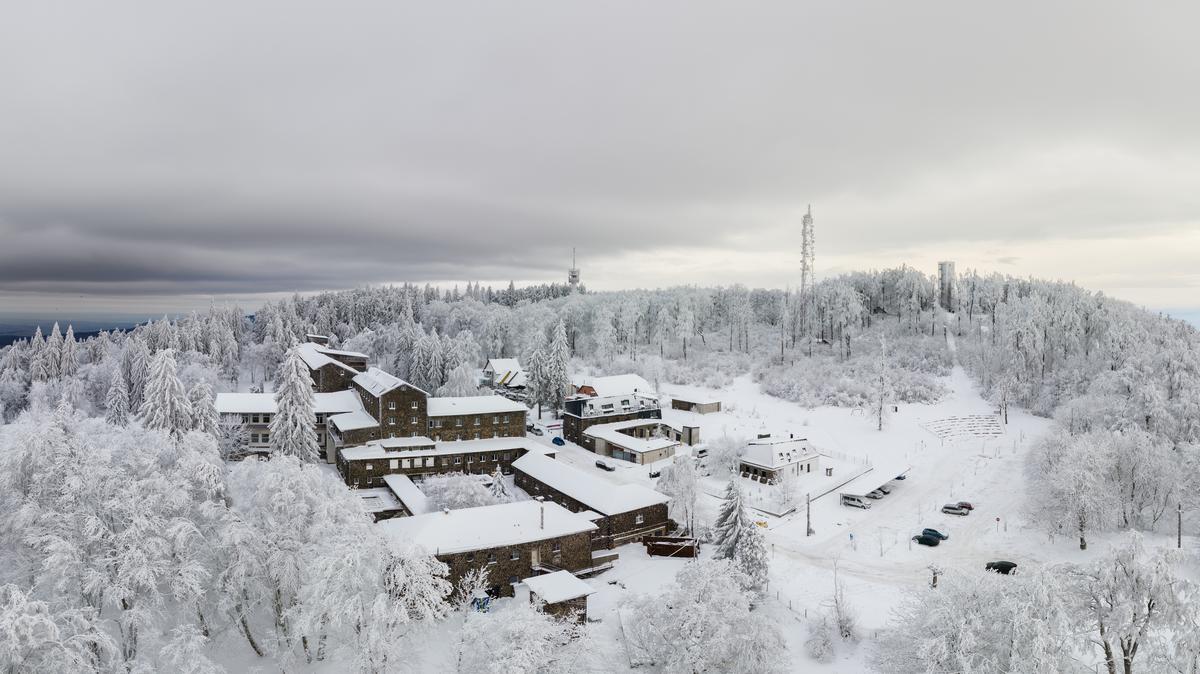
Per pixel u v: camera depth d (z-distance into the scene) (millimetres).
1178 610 28156
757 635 36250
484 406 92188
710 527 67875
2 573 33031
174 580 33656
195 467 38750
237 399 90812
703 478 86750
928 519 72375
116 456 38656
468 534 51906
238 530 35656
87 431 43938
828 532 69000
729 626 35781
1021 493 78625
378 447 82812
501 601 50594
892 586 56312
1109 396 87625
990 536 67188
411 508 65875
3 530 33562
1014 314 132000
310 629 35875
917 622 36312
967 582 34375
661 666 37719
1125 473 67875
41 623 27594
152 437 44406
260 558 37344
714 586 36656
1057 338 124938
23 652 27250
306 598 35594
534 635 32469
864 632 48031
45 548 31203
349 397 98625
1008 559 61594
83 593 32031
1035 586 28844
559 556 55031
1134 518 67312
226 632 39500
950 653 31703
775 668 36688
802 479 85000
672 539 63719
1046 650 28047
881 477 83812
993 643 31297
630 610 49219
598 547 63094
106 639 29859
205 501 38188
